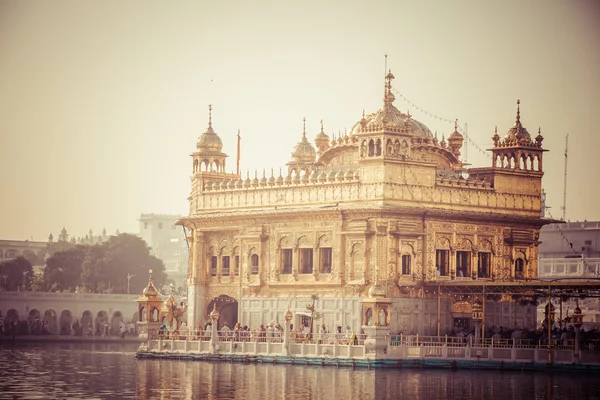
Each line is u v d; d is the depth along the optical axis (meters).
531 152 92.50
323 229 88.00
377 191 84.88
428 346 78.88
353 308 85.56
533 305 91.69
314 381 71.25
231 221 95.06
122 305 140.75
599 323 107.00
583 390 67.56
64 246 178.12
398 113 92.94
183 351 88.38
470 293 83.69
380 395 65.25
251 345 84.88
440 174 91.06
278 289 91.25
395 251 84.81
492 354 78.12
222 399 63.59
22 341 123.62
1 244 176.88
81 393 65.94
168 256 183.12
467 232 88.44
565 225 128.12
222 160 100.56
